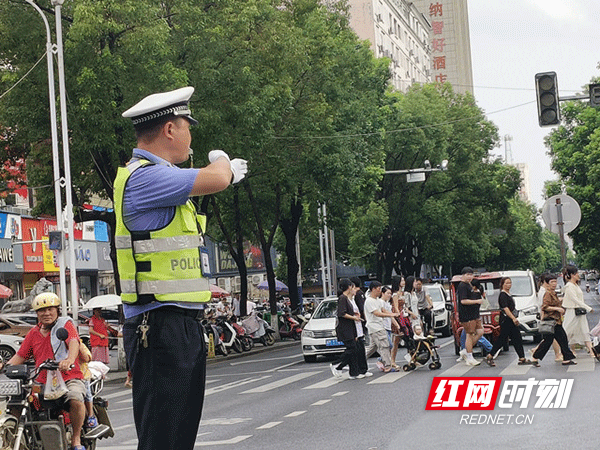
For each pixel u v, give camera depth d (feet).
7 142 99.35
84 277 158.20
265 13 103.96
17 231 136.67
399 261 231.91
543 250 456.86
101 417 35.40
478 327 65.62
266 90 98.27
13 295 137.08
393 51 302.45
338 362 64.18
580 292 64.95
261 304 173.27
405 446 32.07
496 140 214.28
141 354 13.82
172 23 95.50
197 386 13.89
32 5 87.35
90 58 87.45
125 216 13.70
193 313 13.96
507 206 217.36
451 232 202.59
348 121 129.39
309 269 217.97
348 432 36.50
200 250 14.14
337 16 148.87
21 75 90.84
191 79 93.81
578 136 202.90
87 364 34.94
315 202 135.13
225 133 94.94
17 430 30.91
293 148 120.47
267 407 49.11
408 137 184.44
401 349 96.84
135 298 13.69
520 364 63.67
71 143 94.17
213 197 123.13
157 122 14.01
